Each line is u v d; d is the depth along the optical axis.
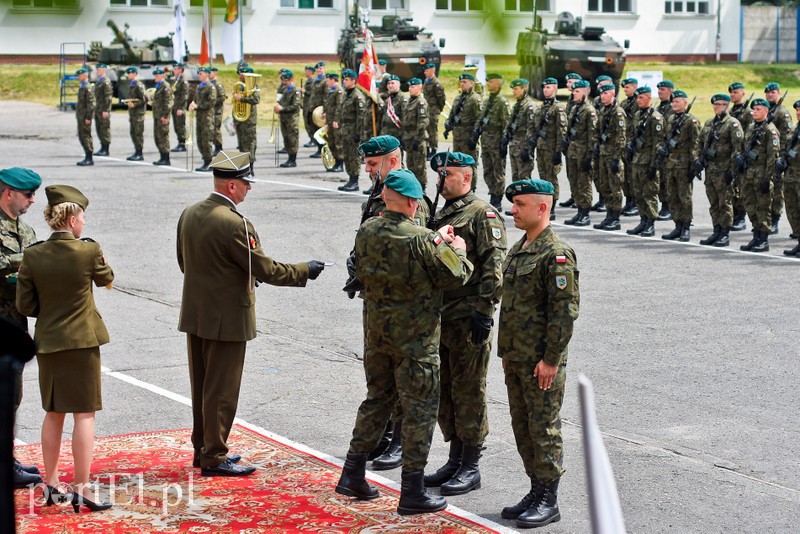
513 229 17.42
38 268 6.21
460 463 6.91
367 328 6.33
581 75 29.78
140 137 26.61
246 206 19.27
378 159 6.98
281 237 16.17
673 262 14.82
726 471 6.88
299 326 11.22
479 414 6.68
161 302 12.38
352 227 17.11
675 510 6.19
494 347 10.34
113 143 31.16
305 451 7.38
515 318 6.12
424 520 6.11
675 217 16.78
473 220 6.62
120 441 7.60
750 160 15.66
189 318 6.87
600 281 13.44
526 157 18.81
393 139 7.00
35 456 7.28
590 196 18.12
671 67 12.86
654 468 6.93
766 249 15.81
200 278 6.82
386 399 6.38
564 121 18.19
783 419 7.98
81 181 22.55
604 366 9.51
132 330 11.03
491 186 19.75
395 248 6.03
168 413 8.28
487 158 19.66
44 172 23.94
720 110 16.05
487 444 7.66
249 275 6.81
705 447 7.35
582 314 11.58
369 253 6.14
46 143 30.19
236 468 6.89
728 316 11.48
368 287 6.20
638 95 16.98
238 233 6.73
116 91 37.75
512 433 7.91
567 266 5.94
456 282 6.06
